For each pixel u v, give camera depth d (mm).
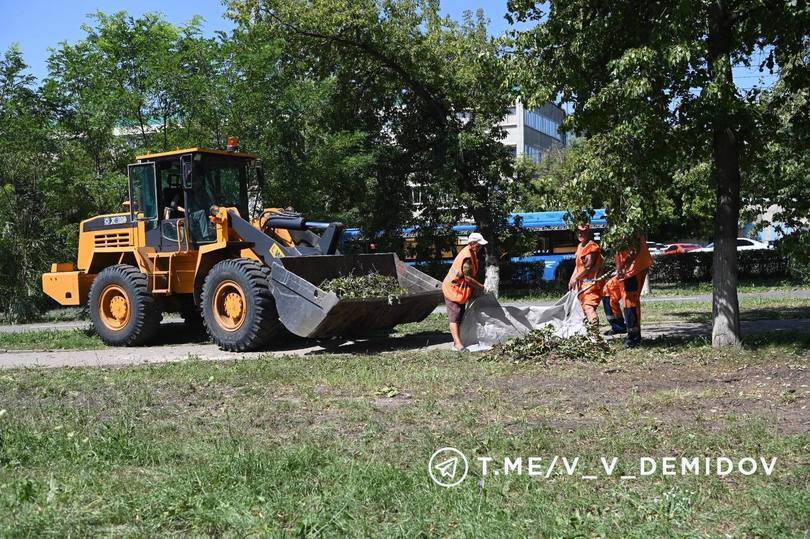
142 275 13477
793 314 15312
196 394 8148
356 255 12508
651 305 19188
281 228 12789
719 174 10414
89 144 22094
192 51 20969
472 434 6125
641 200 10031
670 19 9383
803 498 4492
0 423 6547
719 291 10445
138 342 13508
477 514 4379
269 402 7609
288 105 21703
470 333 11602
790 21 9664
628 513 4391
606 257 13656
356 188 24656
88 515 4418
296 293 11250
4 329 19562
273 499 4648
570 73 10531
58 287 14984
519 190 26344
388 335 13523
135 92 20500
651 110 9523
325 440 6035
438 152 25312
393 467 5211
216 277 12250
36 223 22797
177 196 13680
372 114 26078
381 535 4133
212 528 4293
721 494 4715
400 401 7613
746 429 6086
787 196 11320
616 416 6672
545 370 9164
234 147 13727
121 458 5633
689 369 8938
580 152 11211
